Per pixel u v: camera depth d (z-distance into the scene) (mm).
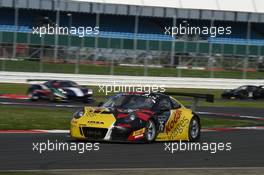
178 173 27766
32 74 134375
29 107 74312
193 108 46094
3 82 132875
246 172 28750
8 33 156625
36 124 52500
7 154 33531
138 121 40250
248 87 131625
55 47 146875
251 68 161000
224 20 182000
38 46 148625
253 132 54812
